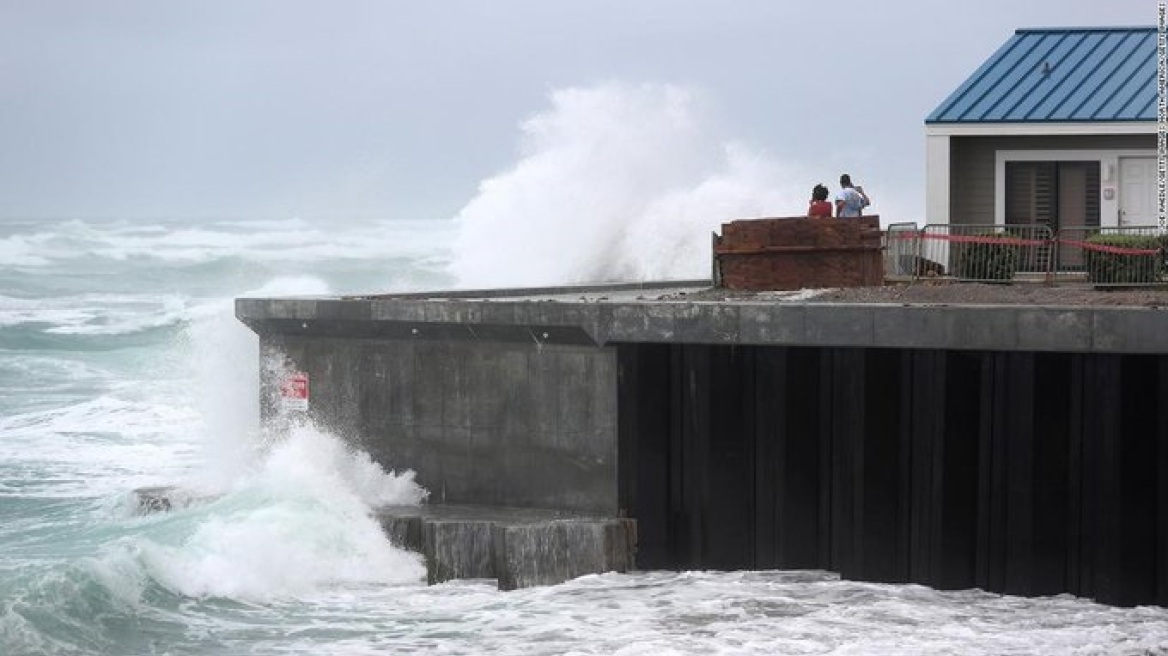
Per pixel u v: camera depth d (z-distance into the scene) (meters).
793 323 51.91
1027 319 49.19
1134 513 48.56
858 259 68.50
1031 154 82.94
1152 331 47.78
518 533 52.50
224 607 50.03
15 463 77.88
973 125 81.88
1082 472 49.19
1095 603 49.09
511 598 51.16
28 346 132.75
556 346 55.97
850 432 51.56
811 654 44.06
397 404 59.22
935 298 61.41
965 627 46.53
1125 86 82.38
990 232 78.50
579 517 55.09
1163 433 48.19
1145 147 81.44
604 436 55.22
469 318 56.91
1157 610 48.34
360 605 50.69
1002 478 50.06
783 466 52.41
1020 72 85.25
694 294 67.25
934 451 50.59
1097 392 48.81
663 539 54.06
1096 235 70.06
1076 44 86.94
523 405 56.78
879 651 44.28
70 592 48.19
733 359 53.12
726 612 48.47
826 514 52.22
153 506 60.84
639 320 53.91
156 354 124.12
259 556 52.31
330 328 60.25
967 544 50.44
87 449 82.06
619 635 46.38
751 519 53.22
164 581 50.62
